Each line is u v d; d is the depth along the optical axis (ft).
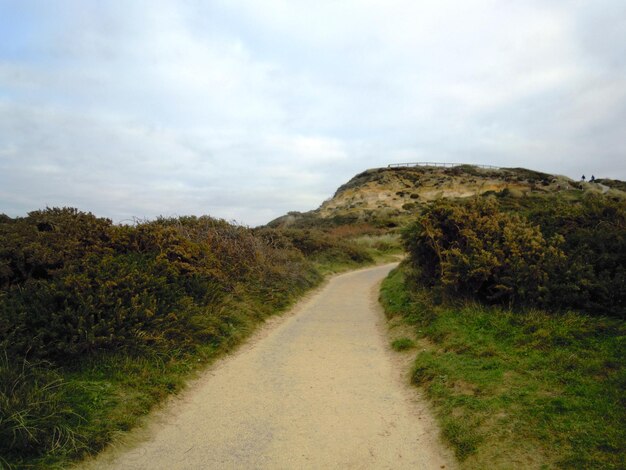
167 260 28.68
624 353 17.24
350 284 56.49
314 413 17.61
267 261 44.55
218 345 25.23
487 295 26.76
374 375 22.07
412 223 36.86
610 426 13.01
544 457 12.47
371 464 13.83
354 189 267.80
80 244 26.55
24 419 13.65
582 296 22.08
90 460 13.57
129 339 20.61
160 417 17.03
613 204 29.14
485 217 30.83
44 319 19.13
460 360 20.39
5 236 24.35
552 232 28.30
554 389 15.90
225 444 15.07
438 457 14.08
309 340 28.76
